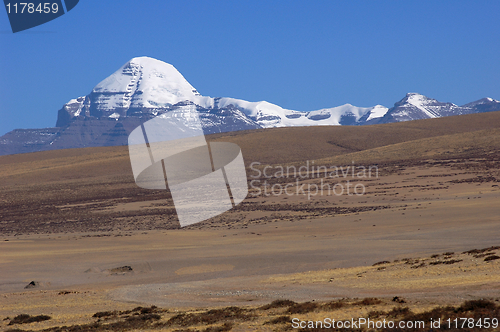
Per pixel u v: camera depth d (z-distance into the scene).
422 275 21.14
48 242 53.59
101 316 17.70
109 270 34.53
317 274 26.58
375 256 32.66
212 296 21.59
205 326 13.59
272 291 21.48
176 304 20.06
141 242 50.12
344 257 33.50
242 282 26.17
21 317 18.25
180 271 33.34
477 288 15.70
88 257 41.69
